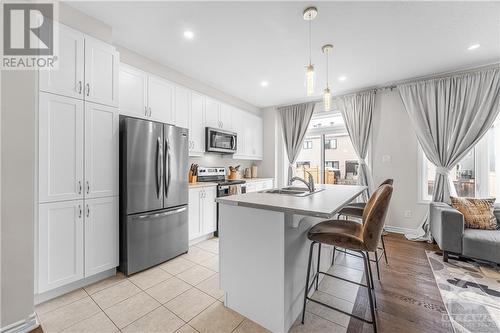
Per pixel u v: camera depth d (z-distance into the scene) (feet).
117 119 7.45
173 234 8.88
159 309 5.72
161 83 9.58
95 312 5.58
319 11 6.38
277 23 6.99
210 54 9.04
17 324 3.36
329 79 11.30
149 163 8.00
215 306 5.85
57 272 6.07
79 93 6.51
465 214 8.75
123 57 8.57
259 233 5.16
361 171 12.51
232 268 5.67
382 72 10.45
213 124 12.37
